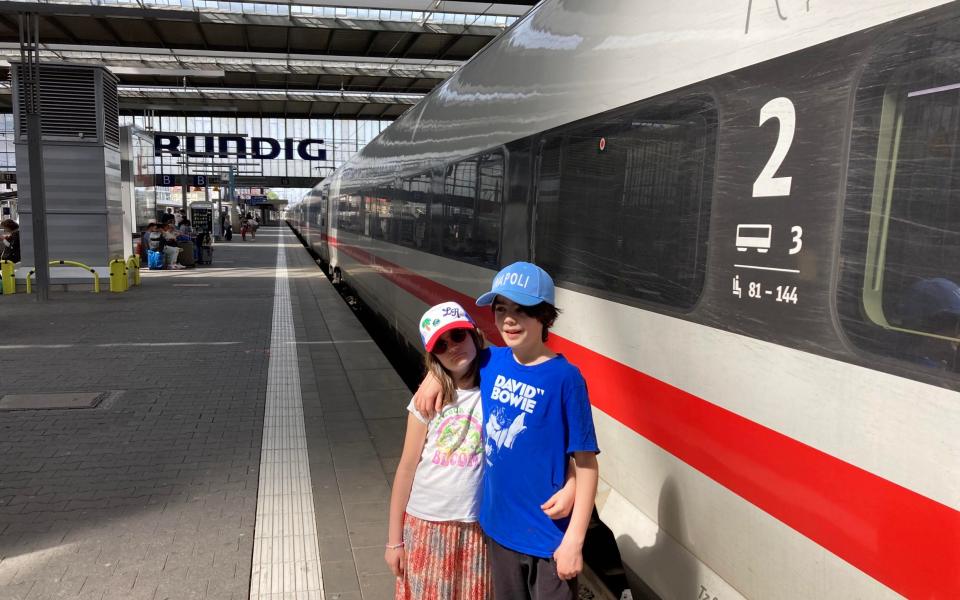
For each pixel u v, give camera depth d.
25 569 3.34
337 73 21.55
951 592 1.55
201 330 10.00
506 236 4.61
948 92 1.60
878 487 1.74
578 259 3.50
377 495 4.28
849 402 1.83
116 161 14.71
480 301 2.11
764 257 2.14
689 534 2.54
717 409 2.36
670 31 2.70
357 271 13.55
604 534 2.76
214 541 3.65
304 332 9.98
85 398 6.34
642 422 2.86
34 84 12.13
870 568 1.76
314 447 5.15
